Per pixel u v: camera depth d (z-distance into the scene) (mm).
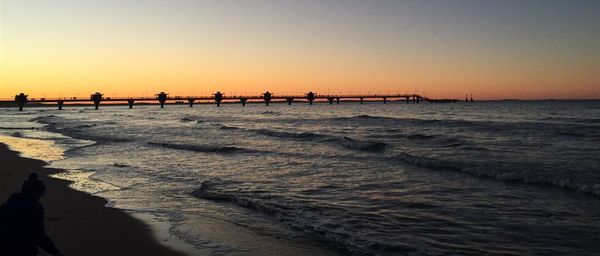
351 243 7992
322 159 20688
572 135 30938
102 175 16422
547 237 8328
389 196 12211
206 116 82875
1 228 4449
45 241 4633
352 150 24312
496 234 8547
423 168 17406
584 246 7777
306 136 33000
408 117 65438
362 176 15688
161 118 75812
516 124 41938
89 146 27750
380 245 7855
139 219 9945
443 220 9617
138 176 16234
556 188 13039
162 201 11930
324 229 8953
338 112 99750
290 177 15711
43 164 19375
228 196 12156
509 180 14398
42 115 96750
